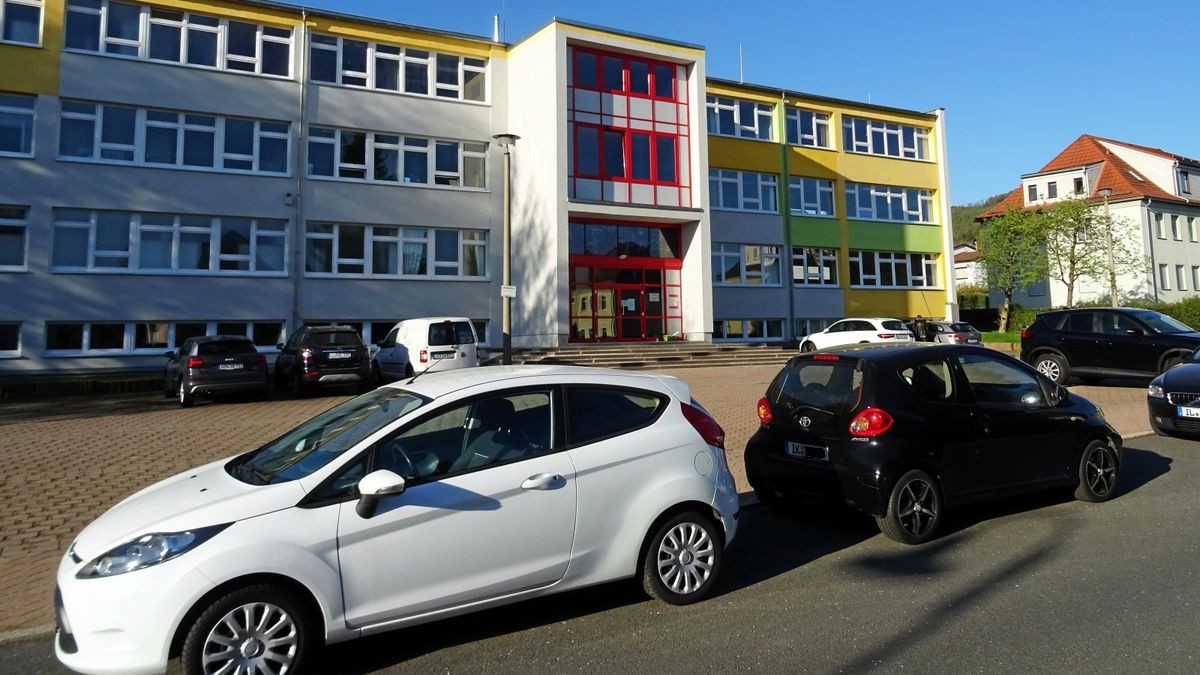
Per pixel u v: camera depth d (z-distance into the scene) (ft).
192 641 10.84
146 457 28.86
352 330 52.37
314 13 72.43
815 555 17.99
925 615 13.87
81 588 10.93
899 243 108.06
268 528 11.43
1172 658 11.68
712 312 87.20
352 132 74.49
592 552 13.79
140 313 64.28
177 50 67.82
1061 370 47.57
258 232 69.62
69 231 63.31
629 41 78.28
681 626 13.75
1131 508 21.09
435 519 12.39
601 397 14.80
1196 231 143.74
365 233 74.08
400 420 12.95
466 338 55.21
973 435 19.47
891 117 109.60
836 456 18.88
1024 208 143.84
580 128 76.74
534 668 12.11
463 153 79.25
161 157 66.74
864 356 19.67
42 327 61.16
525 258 77.82
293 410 43.34
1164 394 30.81
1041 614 13.67
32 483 24.76
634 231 82.12
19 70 62.13
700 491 14.93
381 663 12.46
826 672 11.64
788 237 99.66
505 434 13.67
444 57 79.51
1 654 13.21
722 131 97.25
